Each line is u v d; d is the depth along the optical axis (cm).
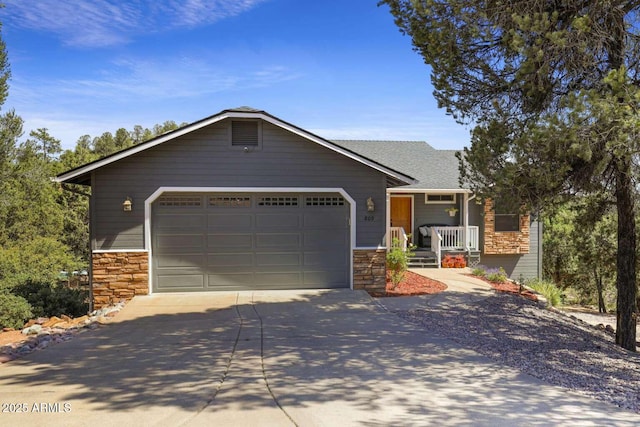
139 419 427
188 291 1097
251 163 1100
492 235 1709
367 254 1152
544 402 490
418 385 534
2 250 1652
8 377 550
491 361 642
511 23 782
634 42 766
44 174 1639
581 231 1149
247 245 1121
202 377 551
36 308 1054
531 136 718
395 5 898
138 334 767
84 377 550
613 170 805
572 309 1681
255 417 434
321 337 755
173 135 1050
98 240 1048
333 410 454
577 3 739
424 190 1644
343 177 1138
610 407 485
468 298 1114
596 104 658
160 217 1084
